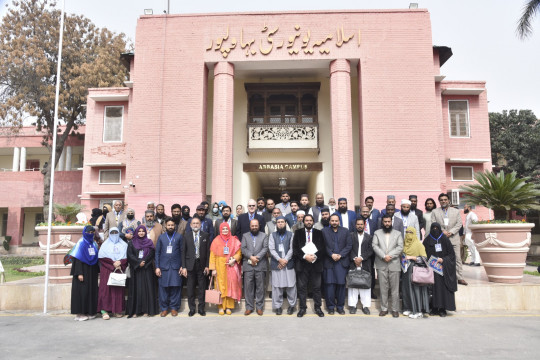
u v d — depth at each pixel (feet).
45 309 27.09
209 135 52.60
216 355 17.37
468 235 42.19
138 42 47.62
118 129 59.52
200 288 26.58
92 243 25.80
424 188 44.42
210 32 47.42
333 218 26.20
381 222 26.96
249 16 47.47
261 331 21.63
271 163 52.95
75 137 85.56
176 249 26.66
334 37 46.83
